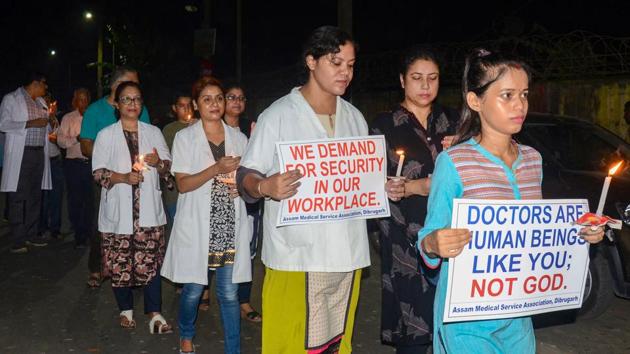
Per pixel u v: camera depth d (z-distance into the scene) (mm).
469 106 3012
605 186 2881
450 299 2867
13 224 9125
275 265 3773
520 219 2939
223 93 5184
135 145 5887
